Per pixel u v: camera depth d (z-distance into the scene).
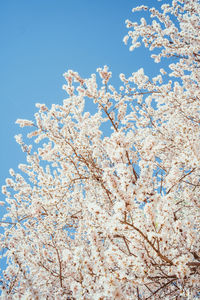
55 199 4.46
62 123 5.31
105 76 5.38
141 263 2.22
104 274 2.02
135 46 6.07
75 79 5.35
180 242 2.91
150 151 2.33
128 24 6.05
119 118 5.38
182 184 4.39
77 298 2.04
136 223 2.27
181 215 4.67
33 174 6.05
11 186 5.55
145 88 6.33
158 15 6.09
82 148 4.86
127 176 2.08
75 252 2.08
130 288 2.87
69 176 4.88
